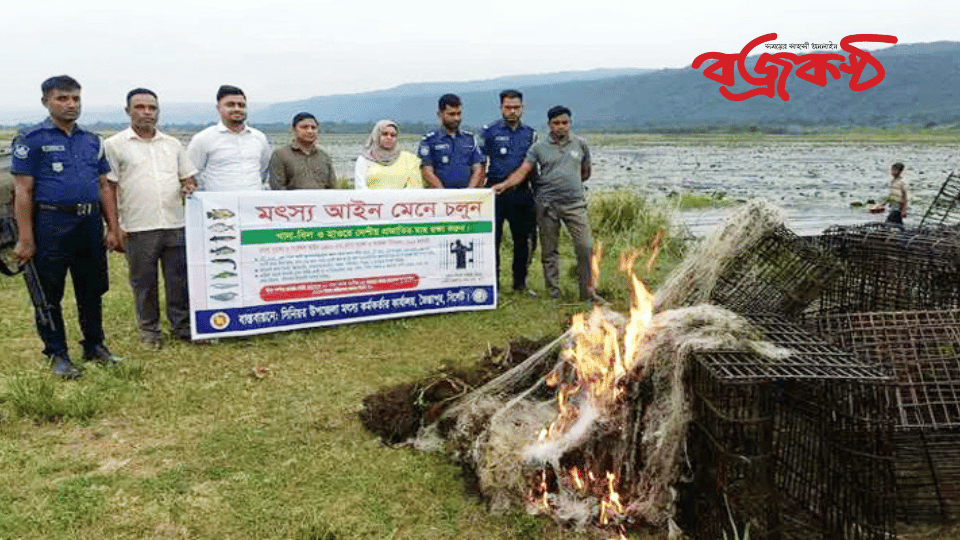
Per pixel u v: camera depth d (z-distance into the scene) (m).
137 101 6.52
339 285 7.73
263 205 7.27
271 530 3.88
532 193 8.98
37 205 5.77
